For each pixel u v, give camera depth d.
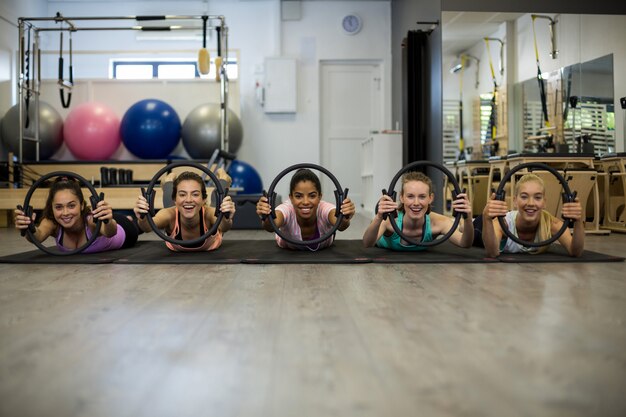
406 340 1.29
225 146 6.21
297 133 7.86
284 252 2.89
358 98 8.04
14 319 1.52
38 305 1.69
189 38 7.69
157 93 7.18
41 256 2.75
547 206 4.23
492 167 4.89
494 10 5.73
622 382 1.01
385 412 0.89
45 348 1.25
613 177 4.86
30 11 7.21
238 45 7.77
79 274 2.28
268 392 0.98
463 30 5.77
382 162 6.42
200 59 5.80
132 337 1.33
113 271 2.36
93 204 2.68
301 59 7.86
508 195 4.61
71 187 2.68
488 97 5.84
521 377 1.04
